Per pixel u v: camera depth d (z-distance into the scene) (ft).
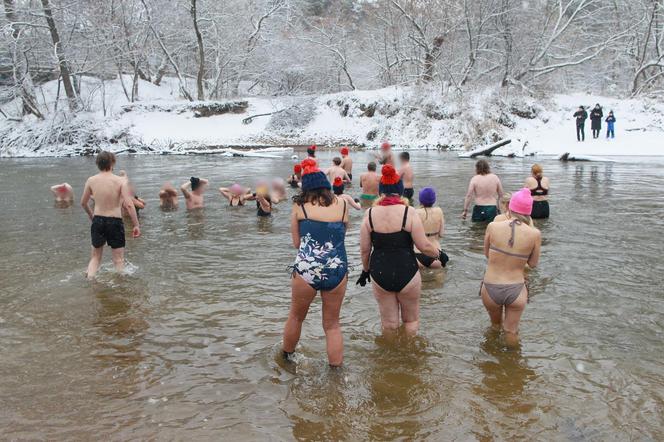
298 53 140.56
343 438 11.16
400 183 15.35
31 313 18.08
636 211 34.78
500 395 12.71
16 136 104.78
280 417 11.95
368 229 15.33
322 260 13.50
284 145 112.06
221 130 118.42
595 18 133.49
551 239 27.35
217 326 16.99
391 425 11.59
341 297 13.94
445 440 11.05
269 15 136.46
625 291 19.62
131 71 142.10
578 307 18.15
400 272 15.15
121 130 109.09
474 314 17.69
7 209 38.50
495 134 102.12
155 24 128.67
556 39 127.95
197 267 23.49
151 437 11.23
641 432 11.25
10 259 24.86
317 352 15.11
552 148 90.63
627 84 139.13
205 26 133.80
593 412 11.98
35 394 12.91
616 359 14.44
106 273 22.61
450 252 25.27
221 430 11.47
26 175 62.95
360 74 148.36
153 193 46.62
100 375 13.83
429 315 17.65
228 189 39.75
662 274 21.52
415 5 125.59
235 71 139.64
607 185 47.42
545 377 13.55
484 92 112.47
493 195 31.50
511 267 15.28
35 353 15.07
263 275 22.31
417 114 111.96
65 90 119.85
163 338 16.11
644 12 125.70
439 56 122.01
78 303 19.02
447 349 15.17
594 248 25.50
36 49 114.93
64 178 59.57
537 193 32.24
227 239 28.81
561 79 136.15
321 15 165.68
